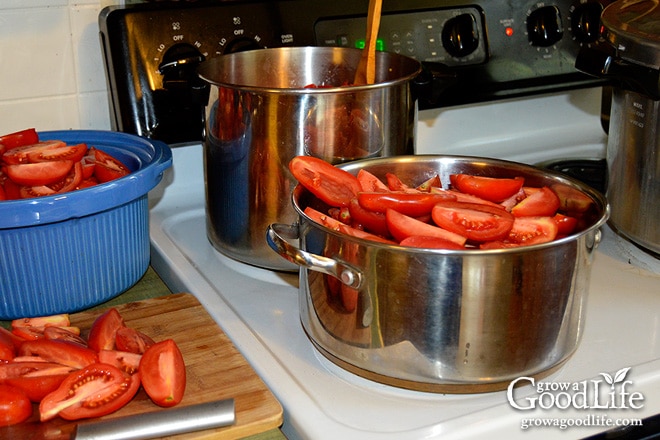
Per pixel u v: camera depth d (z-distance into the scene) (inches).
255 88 34.4
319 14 44.5
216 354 30.6
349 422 27.2
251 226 37.1
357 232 30.3
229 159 36.7
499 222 29.9
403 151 37.5
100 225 34.1
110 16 40.7
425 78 40.8
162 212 45.3
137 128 41.5
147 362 28.1
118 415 27.4
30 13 41.7
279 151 35.3
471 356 27.2
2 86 42.1
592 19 50.8
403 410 27.8
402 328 27.2
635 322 33.4
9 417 26.8
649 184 36.8
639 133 36.9
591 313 34.2
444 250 25.8
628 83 36.4
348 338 28.6
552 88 50.6
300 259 27.9
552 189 33.5
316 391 29.0
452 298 26.4
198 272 38.0
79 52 43.4
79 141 39.8
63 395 27.2
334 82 42.9
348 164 34.6
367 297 27.4
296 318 34.3
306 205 33.4
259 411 27.2
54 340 29.8
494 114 54.4
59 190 35.3
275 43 43.7
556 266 26.9
